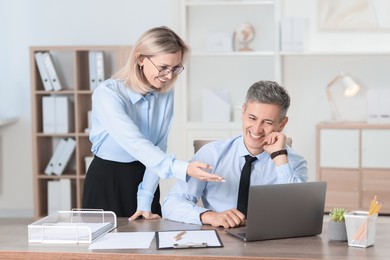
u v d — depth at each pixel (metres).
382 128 6.82
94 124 3.73
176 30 7.17
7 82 7.26
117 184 3.80
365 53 7.02
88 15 7.19
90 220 3.12
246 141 3.15
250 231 2.78
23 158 7.31
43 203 7.04
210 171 3.32
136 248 2.67
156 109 3.67
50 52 7.12
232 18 7.36
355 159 6.89
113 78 3.52
